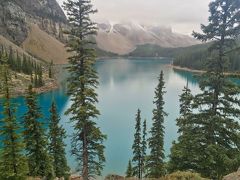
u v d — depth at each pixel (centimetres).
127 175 4116
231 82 1747
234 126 1766
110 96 12088
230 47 1708
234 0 1609
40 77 13238
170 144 5866
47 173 2755
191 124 1984
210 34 1712
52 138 3500
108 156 5253
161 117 3666
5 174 2267
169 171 2202
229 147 1831
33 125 2617
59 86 14338
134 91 13512
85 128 2272
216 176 1852
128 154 5384
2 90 2248
